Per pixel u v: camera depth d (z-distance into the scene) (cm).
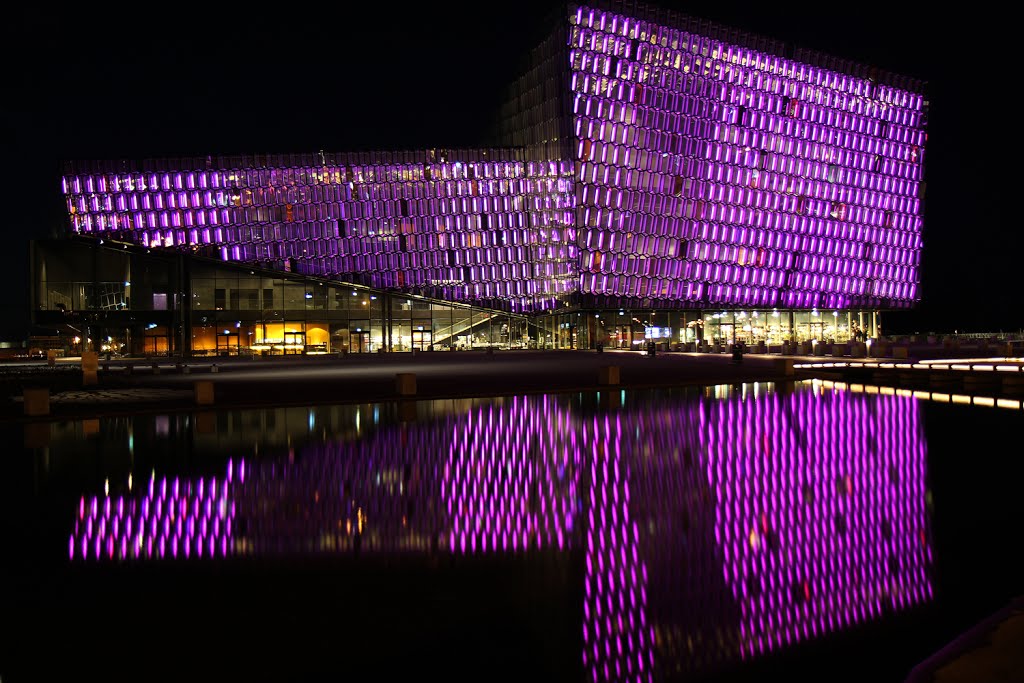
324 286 8106
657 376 3541
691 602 737
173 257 7906
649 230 7994
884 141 9681
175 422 2136
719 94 8462
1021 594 750
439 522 1033
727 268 8556
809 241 9150
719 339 8388
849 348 6275
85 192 7769
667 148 8100
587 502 1139
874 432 1803
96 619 698
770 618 698
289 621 691
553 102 7806
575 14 7562
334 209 8038
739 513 1073
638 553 889
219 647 634
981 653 581
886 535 959
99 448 1692
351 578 806
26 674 585
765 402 2489
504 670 591
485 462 1466
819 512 1074
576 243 7612
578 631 666
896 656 612
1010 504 1111
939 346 6850
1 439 1848
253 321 8019
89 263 7988
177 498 1191
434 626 678
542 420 2069
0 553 909
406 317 8200
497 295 8081
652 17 7988
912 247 9938
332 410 2386
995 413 2147
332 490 1232
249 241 7950
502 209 8100
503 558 873
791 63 8956
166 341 7969
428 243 8088
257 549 913
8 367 5703
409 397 2648
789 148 8975
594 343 8056
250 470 1410
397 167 8075
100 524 1040
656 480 1292
